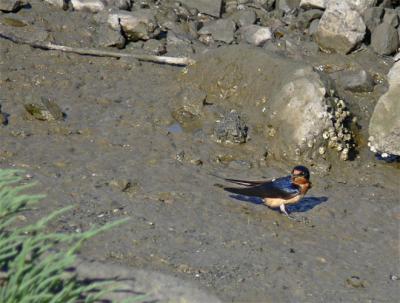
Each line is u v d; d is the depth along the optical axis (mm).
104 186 13258
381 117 15242
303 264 11664
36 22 19438
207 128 16000
